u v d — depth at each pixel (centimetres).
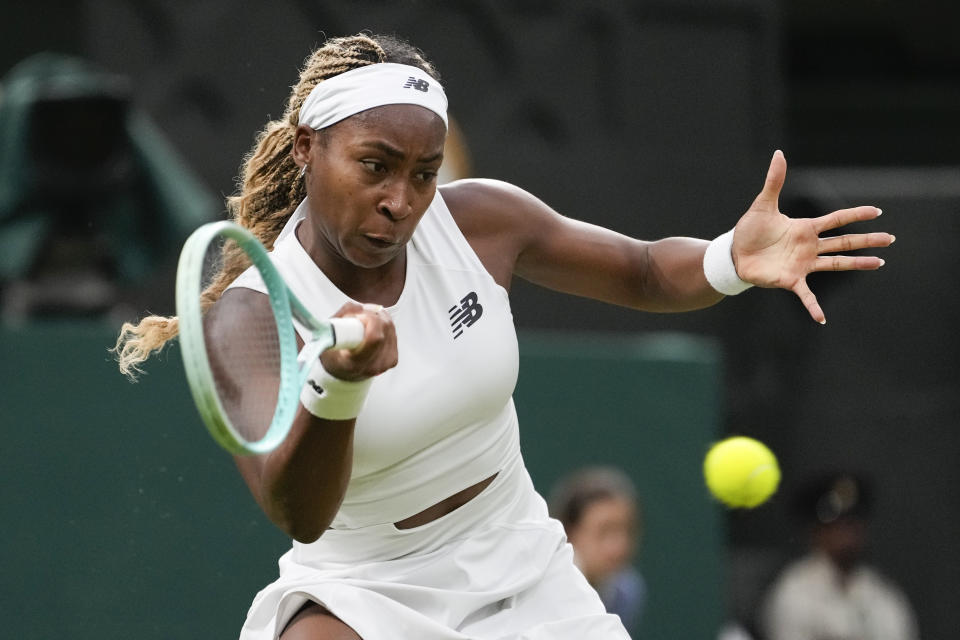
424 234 1196
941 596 3709
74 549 2270
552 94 3247
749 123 3416
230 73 3000
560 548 1275
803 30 4572
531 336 3219
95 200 2558
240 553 2309
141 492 2170
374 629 1162
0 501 2262
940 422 3719
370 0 3102
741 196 3391
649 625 2630
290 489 1026
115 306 2655
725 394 3494
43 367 2284
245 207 1251
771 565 3591
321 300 1155
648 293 1306
